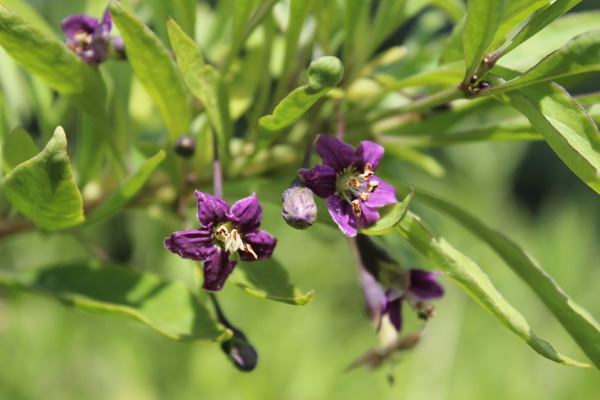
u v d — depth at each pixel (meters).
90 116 0.20
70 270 0.21
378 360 0.21
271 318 0.27
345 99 0.21
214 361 0.26
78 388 0.26
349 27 0.21
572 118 0.17
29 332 0.26
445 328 0.28
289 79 0.21
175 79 0.19
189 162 0.21
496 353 0.27
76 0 0.28
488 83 0.18
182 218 0.21
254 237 0.18
